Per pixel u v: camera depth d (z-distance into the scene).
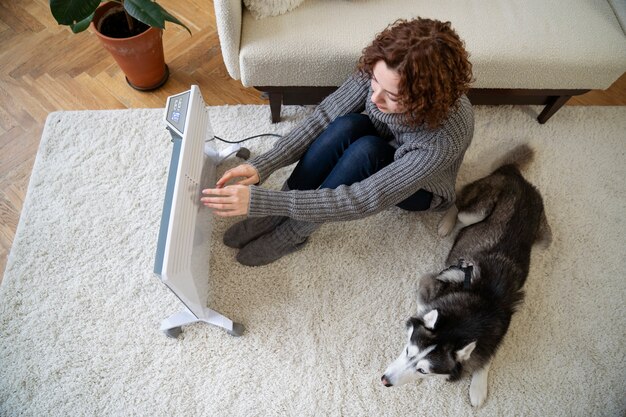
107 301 1.29
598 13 1.35
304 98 1.56
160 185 1.47
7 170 1.48
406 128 0.94
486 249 1.21
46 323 1.25
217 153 1.43
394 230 1.45
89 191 1.45
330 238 1.42
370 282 1.36
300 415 1.18
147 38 1.41
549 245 1.35
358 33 1.26
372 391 1.21
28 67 1.68
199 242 1.12
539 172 1.56
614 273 1.41
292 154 1.17
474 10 1.32
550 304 1.35
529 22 1.31
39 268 1.32
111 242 1.37
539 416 1.20
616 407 1.22
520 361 1.27
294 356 1.25
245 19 1.27
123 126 1.57
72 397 1.17
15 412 1.14
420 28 0.78
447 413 1.19
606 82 1.38
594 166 1.59
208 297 1.31
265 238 1.28
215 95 1.67
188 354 1.24
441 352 1.03
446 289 1.19
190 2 1.86
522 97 1.58
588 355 1.29
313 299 1.33
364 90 1.10
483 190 1.31
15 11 1.79
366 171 1.09
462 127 0.92
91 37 1.76
